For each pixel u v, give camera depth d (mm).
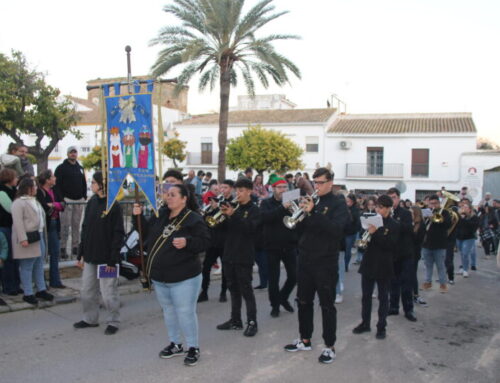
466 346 5758
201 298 7496
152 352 5180
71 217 9195
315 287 5086
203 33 15906
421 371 4898
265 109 39594
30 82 16000
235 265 5848
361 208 13789
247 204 5922
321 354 5039
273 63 15445
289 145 26688
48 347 5258
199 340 5613
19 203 6418
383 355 5324
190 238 4641
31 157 22766
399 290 7129
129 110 5871
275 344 5535
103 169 5871
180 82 16625
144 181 5738
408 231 6852
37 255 6617
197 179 14070
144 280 5641
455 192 30000
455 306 7836
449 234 9742
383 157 31094
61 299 6949
